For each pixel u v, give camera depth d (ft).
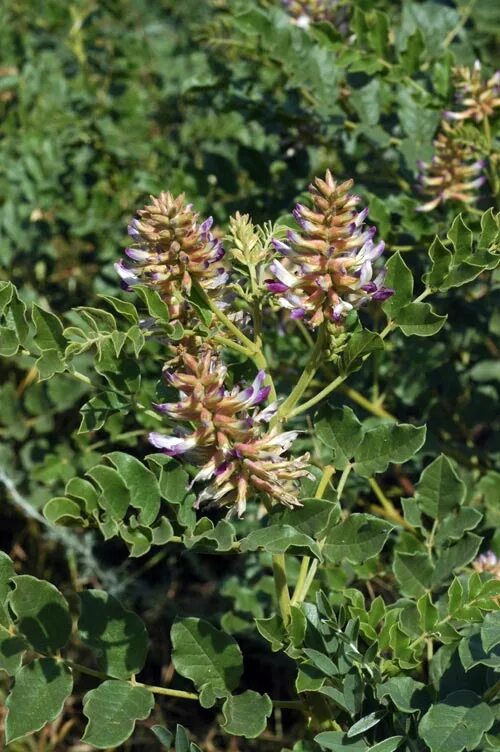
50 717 1.47
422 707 1.48
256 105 2.35
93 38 3.25
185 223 1.48
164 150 2.88
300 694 1.64
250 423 1.42
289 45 2.22
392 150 2.37
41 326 1.56
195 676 1.52
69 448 2.47
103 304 2.64
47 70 3.19
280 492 1.46
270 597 2.12
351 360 1.53
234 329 1.56
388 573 2.04
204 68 3.04
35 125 2.98
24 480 2.54
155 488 1.51
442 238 2.11
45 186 2.79
